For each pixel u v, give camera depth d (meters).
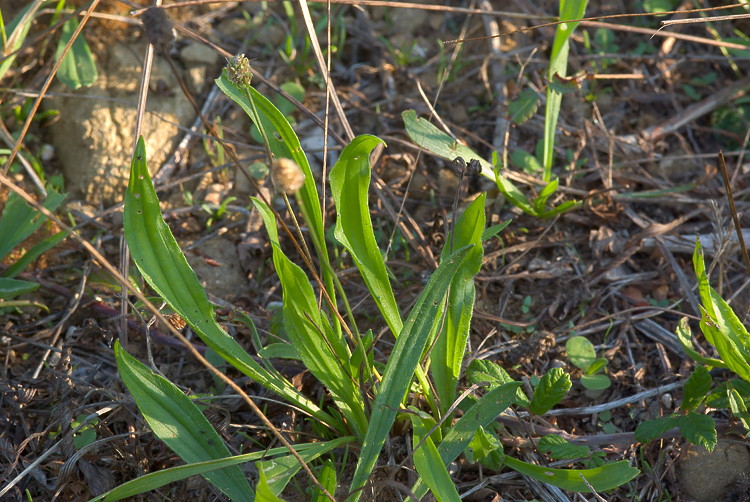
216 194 1.15
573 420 1.02
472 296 0.96
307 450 0.93
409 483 0.96
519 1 1.31
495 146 1.18
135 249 0.93
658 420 0.97
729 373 1.04
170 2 1.23
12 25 1.14
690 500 0.99
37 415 1.01
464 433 0.93
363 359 0.93
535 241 1.10
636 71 1.23
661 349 1.06
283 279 0.93
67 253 1.11
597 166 1.16
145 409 0.92
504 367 1.05
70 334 1.05
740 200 1.15
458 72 1.23
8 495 0.97
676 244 1.11
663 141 1.20
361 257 0.95
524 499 0.98
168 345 1.05
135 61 1.19
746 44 1.23
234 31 1.24
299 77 1.22
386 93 1.21
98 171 1.15
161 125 1.17
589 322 1.07
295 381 1.01
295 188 0.83
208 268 1.11
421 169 1.16
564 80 1.07
